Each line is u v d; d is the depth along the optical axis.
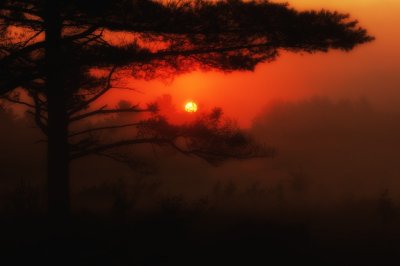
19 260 17.09
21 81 18.36
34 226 21.39
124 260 17.56
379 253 20.75
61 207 23.45
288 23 20.12
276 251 19.59
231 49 21.19
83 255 17.77
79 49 21.83
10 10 18.19
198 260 18.16
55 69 18.97
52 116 23.81
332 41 20.67
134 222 21.55
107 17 18.98
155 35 20.47
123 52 19.94
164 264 17.69
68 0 17.81
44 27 19.34
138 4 18.92
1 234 19.88
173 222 20.53
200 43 21.00
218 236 20.77
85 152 24.92
